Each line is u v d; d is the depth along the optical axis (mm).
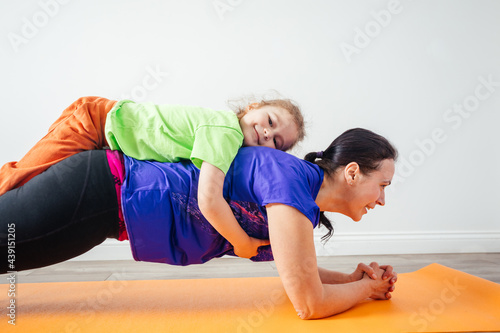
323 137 2531
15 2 2260
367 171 1032
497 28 2760
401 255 2467
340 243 2486
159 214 950
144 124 1087
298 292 881
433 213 2621
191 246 1011
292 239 860
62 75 2305
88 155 997
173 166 1013
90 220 940
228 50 2447
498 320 940
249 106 1366
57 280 1661
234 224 931
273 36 2492
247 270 1924
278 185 904
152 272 1862
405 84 2627
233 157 976
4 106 2252
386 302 1104
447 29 2693
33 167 974
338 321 928
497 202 2703
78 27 2326
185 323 930
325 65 2541
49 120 2287
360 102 2574
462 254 2518
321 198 1059
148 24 2385
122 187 955
